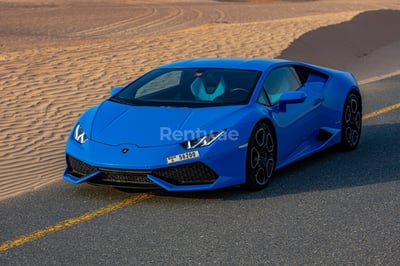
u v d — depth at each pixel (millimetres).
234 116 6078
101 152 5898
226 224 5293
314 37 19906
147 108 6387
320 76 7797
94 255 4691
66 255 4703
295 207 5711
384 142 8453
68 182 6770
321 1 67875
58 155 8312
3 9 45406
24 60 16328
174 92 6652
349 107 7992
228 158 5875
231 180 5930
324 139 7598
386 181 6547
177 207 5770
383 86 13625
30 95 12430
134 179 5832
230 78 6734
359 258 4520
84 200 6078
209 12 45719
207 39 20469
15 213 5762
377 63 18062
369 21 23656
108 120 6305
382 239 4879
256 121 6148
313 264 4434
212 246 4812
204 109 6227
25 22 36438
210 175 5840
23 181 7078
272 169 6465
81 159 5973
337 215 5473
